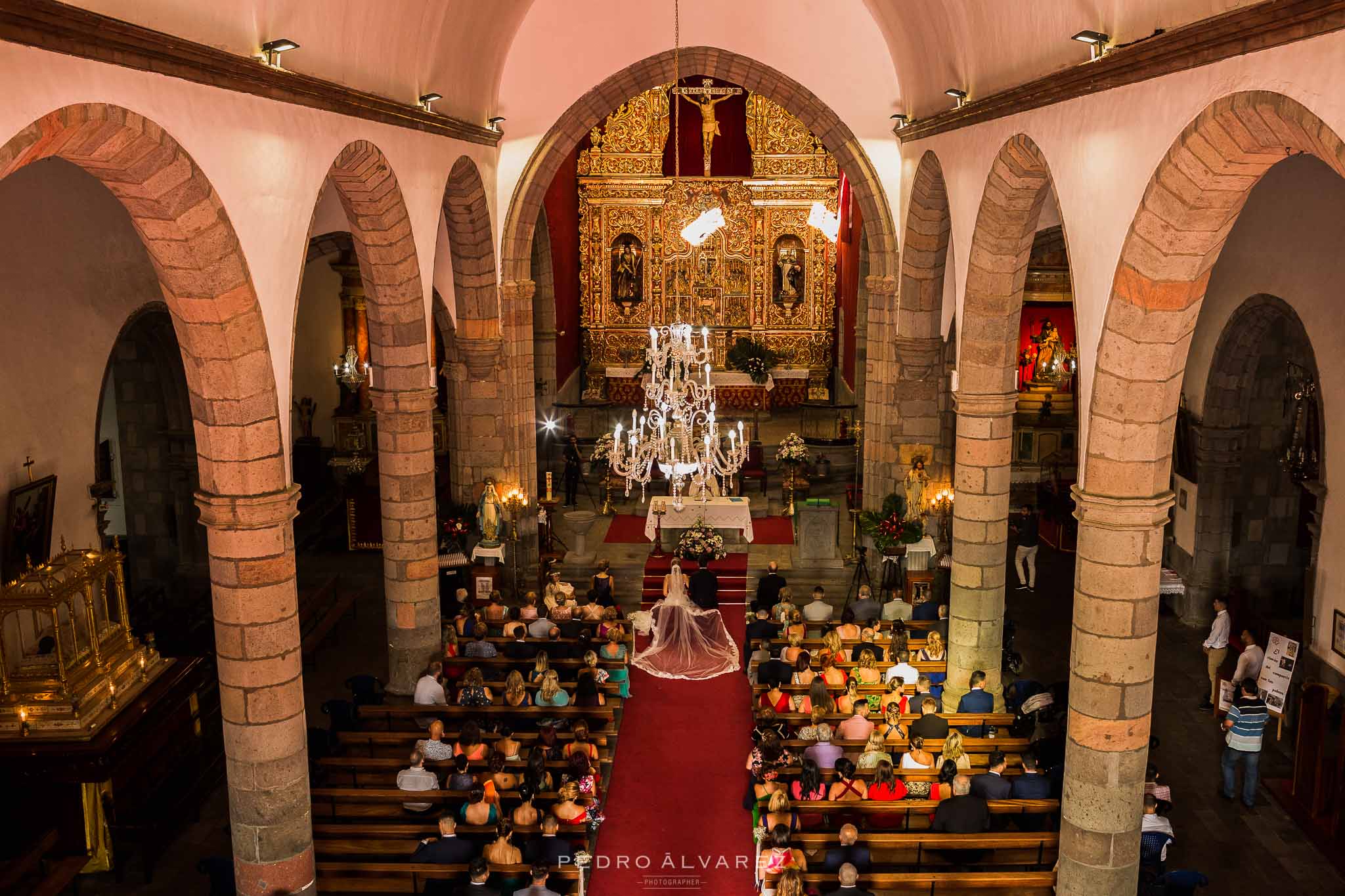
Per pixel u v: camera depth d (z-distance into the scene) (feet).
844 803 37.93
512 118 64.54
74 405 48.11
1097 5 32.19
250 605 33.81
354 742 43.73
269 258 33.40
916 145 58.54
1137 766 33.73
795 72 63.93
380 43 43.01
